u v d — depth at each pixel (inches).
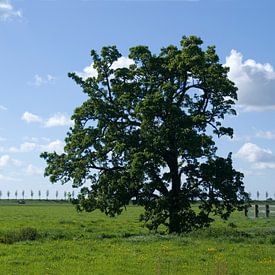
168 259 962.7
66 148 1544.0
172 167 1486.2
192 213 1477.6
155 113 1428.4
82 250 1099.3
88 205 1517.0
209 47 1558.8
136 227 1972.2
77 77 1547.7
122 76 1545.3
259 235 1379.2
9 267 871.7
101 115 1504.7
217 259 966.4
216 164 1460.4
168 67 1505.9
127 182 1471.5
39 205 5393.7
